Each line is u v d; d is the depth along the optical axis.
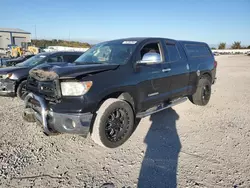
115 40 4.78
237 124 4.51
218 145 3.51
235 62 28.22
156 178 2.62
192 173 2.71
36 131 4.13
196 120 4.77
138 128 4.27
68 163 2.98
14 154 3.21
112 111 3.32
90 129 3.29
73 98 3.01
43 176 2.66
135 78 3.73
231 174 2.68
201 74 5.65
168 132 4.08
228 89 8.70
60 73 3.06
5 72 6.39
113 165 2.93
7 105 6.00
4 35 48.03
